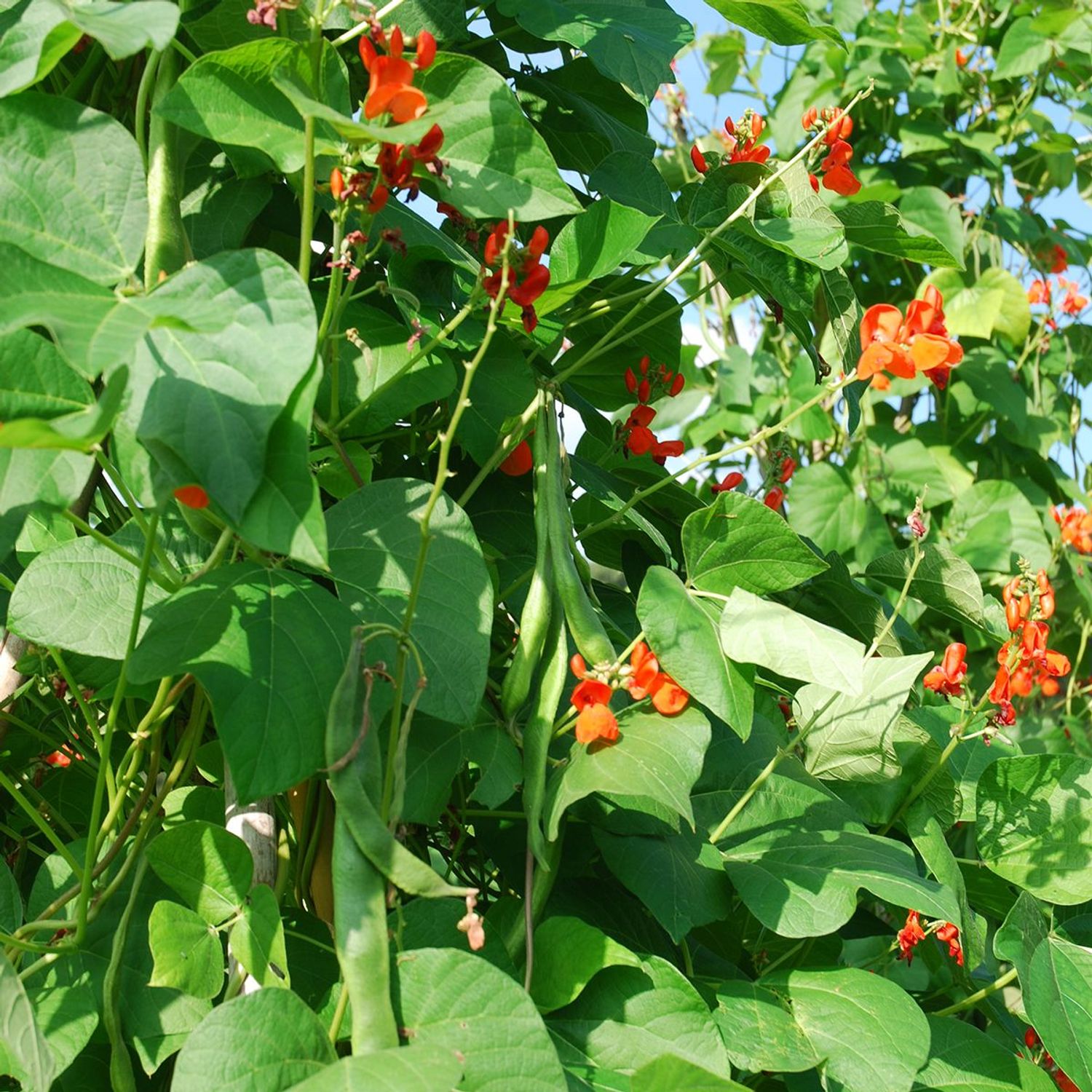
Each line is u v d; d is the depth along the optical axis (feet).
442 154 5.80
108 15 4.43
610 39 7.32
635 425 8.20
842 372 7.54
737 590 6.59
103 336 4.03
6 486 4.69
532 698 6.43
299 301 4.66
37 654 6.63
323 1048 4.96
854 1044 6.28
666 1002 5.89
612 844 6.57
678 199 8.34
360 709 5.12
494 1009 5.01
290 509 4.43
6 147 4.98
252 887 5.74
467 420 6.83
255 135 5.35
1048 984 7.45
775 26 7.13
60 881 6.38
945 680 8.05
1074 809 8.45
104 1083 5.99
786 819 7.52
